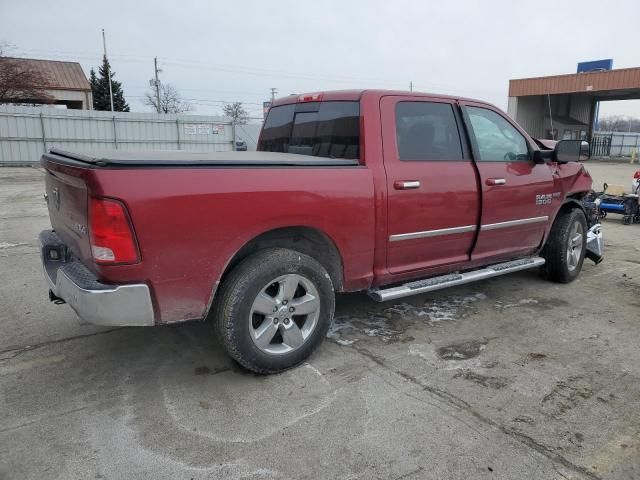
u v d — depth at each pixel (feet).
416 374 11.23
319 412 9.71
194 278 9.66
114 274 8.95
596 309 15.47
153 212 8.98
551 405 10.00
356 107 12.28
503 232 15.15
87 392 10.40
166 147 84.79
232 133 89.25
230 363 11.68
